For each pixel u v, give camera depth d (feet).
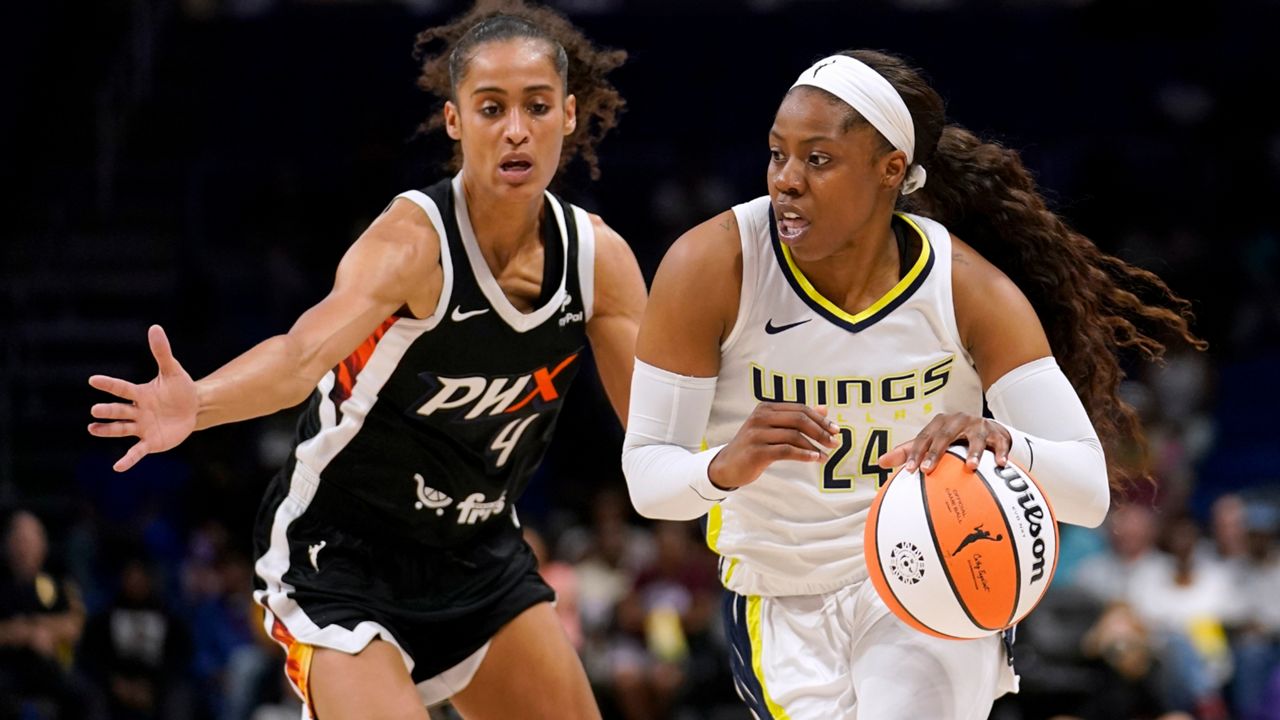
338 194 74.90
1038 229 20.53
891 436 19.49
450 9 84.38
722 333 19.43
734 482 17.90
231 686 47.88
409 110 79.46
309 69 81.92
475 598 22.70
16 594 44.65
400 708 20.86
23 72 77.97
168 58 82.58
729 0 87.15
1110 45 85.46
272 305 71.92
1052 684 41.96
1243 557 49.85
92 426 17.48
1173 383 68.23
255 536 22.99
